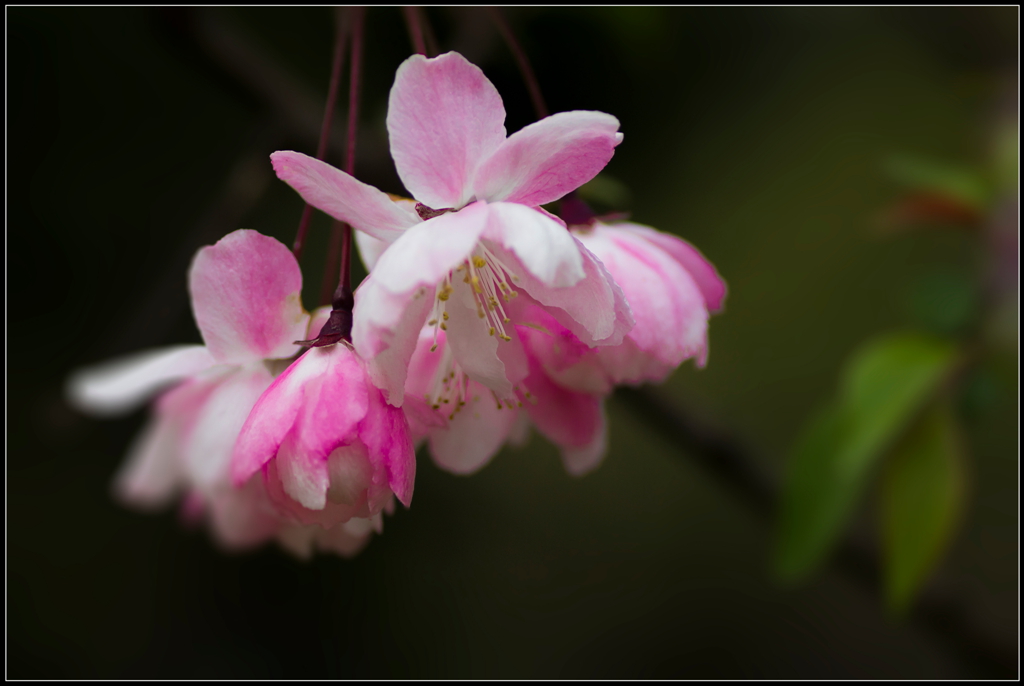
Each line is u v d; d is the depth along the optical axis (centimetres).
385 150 63
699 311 57
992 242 67
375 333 55
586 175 56
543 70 69
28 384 90
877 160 104
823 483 64
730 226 105
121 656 95
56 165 90
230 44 64
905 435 65
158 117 93
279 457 56
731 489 69
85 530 96
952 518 64
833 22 85
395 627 106
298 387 56
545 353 57
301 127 64
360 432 56
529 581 110
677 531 114
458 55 56
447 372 57
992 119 71
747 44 95
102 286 91
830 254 108
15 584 92
